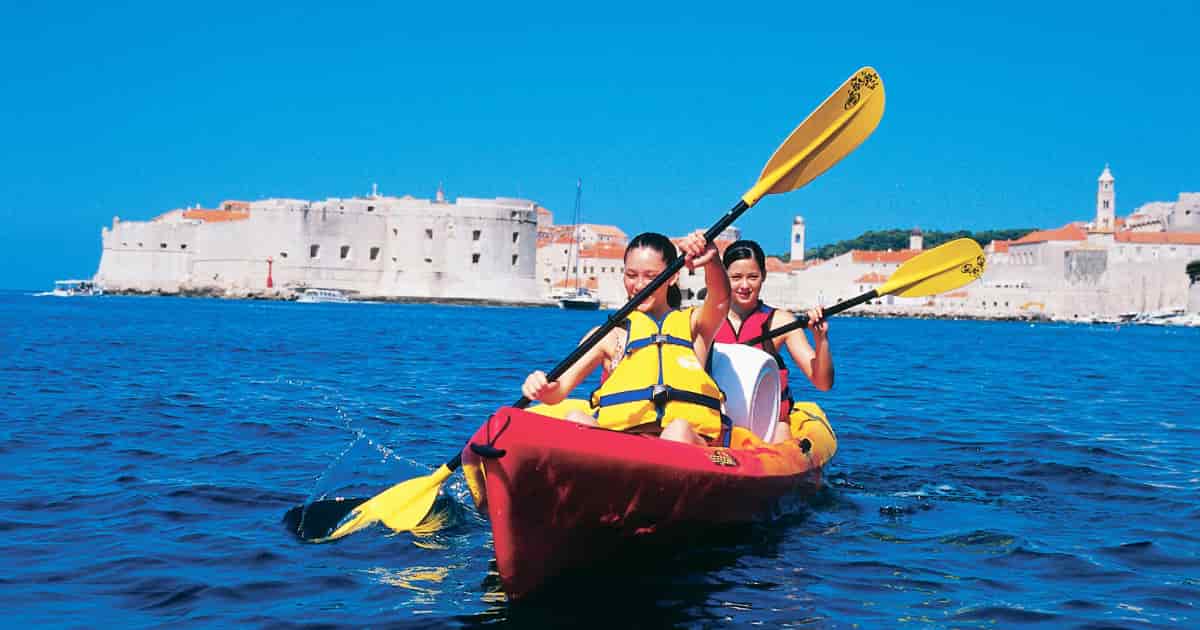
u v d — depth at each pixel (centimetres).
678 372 624
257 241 12038
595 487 525
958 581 562
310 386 1644
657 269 637
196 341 3092
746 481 618
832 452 865
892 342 4769
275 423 1148
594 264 13725
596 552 557
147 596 520
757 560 598
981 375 2320
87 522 657
